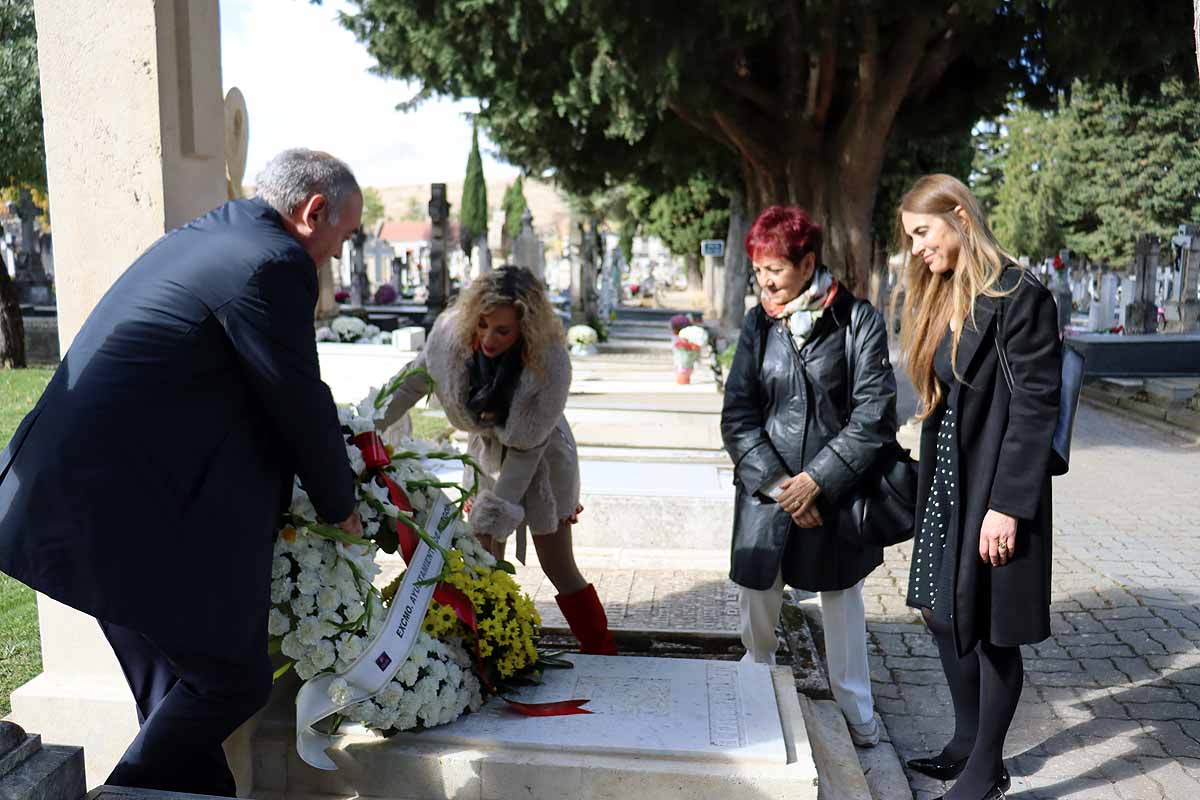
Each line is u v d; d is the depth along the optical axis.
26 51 14.56
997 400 2.76
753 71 14.69
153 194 2.72
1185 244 19.44
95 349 2.14
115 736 2.80
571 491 3.62
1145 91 13.91
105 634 2.50
